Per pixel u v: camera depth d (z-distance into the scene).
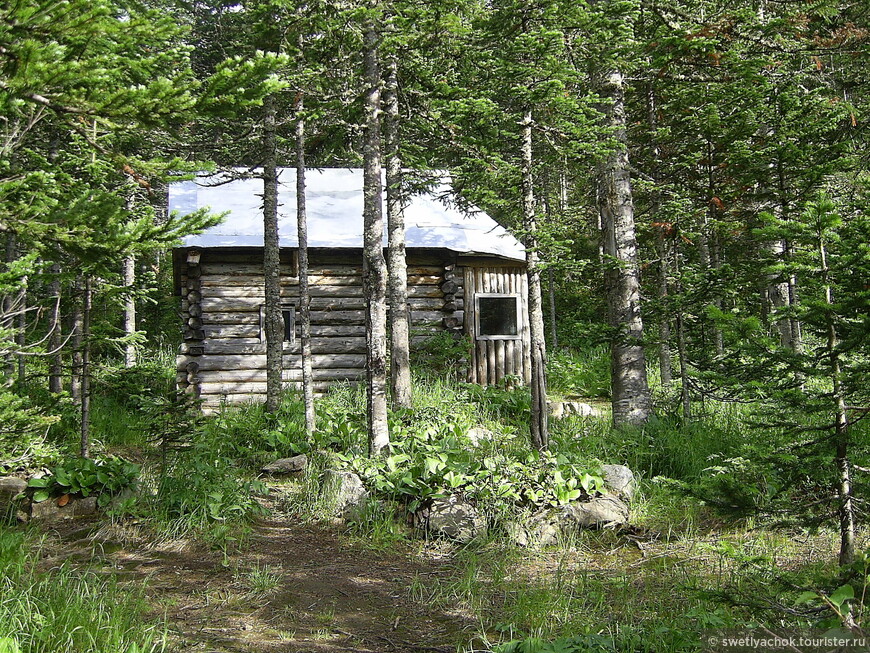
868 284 4.07
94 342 9.23
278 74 9.77
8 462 5.94
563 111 9.39
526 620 5.55
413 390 14.27
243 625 5.46
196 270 15.19
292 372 15.44
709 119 10.98
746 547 6.63
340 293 15.90
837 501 4.31
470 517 7.62
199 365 15.04
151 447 11.27
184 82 3.81
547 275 21.98
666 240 12.18
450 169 9.95
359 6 8.98
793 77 11.35
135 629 4.87
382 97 10.75
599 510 7.86
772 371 4.52
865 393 4.27
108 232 3.96
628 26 9.33
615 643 4.72
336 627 5.54
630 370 11.20
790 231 4.35
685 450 9.54
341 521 8.20
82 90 3.68
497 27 9.58
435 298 16.53
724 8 10.70
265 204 12.50
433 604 6.02
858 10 11.67
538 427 9.16
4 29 3.44
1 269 9.75
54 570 6.18
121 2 6.38
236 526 7.84
